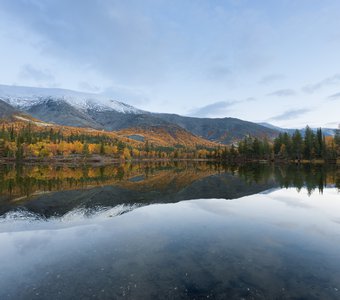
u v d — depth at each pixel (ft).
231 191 110.22
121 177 190.80
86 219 64.54
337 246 44.45
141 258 39.50
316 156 354.33
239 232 52.11
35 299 28.96
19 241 47.91
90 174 220.23
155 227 55.98
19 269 36.22
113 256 40.34
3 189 121.29
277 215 66.59
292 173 194.90
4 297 29.37
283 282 32.14
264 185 127.75
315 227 55.72
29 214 71.00
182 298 28.81
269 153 415.85
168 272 34.81
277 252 41.75
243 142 470.39
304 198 90.89
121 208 77.87
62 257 40.16
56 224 59.88
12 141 434.30
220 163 448.65
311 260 38.70
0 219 65.31
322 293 29.73
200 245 44.83
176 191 113.50
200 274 34.24
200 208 76.02
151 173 231.71
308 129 369.30
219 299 28.60
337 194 98.63
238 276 33.68
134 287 31.09
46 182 152.66
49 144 463.01
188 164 444.14
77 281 32.68
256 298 28.78
